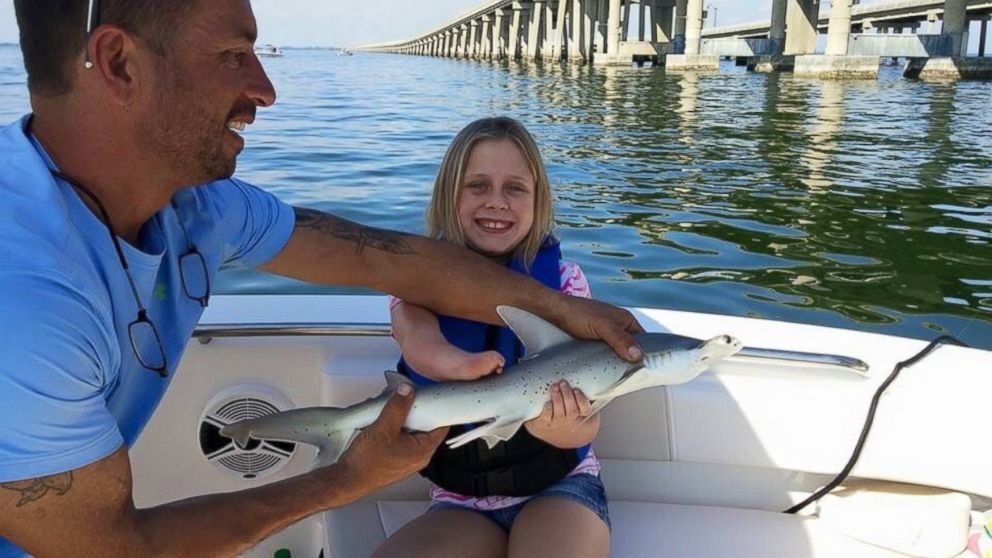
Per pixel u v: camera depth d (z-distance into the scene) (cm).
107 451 136
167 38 131
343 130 1459
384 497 257
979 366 255
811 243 746
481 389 202
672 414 250
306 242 211
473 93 2766
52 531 133
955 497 241
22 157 134
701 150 1378
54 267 127
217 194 185
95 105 133
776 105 2341
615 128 1708
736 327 284
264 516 162
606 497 251
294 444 261
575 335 217
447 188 247
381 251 220
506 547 218
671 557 232
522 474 218
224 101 140
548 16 7556
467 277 225
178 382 256
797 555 236
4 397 122
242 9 138
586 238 748
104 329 136
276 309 271
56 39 129
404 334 225
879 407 242
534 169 246
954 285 633
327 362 253
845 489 253
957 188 1041
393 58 9719
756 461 250
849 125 1803
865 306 587
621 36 6650
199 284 175
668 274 644
